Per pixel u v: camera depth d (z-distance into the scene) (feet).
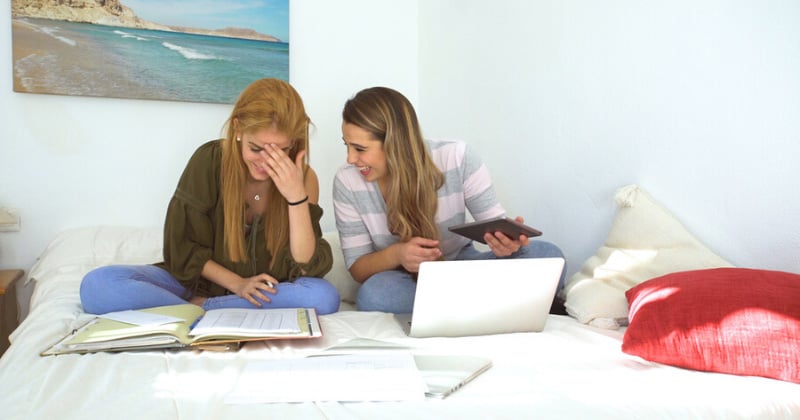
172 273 6.03
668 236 5.70
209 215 6.14
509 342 4.54
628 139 6.48
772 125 5.06
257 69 9.34
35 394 3.30
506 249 5.58
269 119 5.37
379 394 3.22
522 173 8.17
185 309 5.07
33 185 8.49
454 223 6.57
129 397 3.22
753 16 5.19
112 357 4.05
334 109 10.05
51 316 5.24
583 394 3.36
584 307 5.43
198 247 6.06
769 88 5.08
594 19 6.89
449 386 3.35
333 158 10.05
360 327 5.02
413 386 3.29
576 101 7.20
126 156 8.86
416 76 10.66
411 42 10.56
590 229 7.02
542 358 4.12
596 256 6.18
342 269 7.59
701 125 5.68
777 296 3.90
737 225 5.39
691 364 3.95
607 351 4.39
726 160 5.47
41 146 8.50
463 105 9.43
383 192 6.40
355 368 3.57
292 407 3.09
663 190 6.09
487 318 4.80
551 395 3.32
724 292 4.07
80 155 8.66
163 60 8.83
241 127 5.41
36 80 8.31
